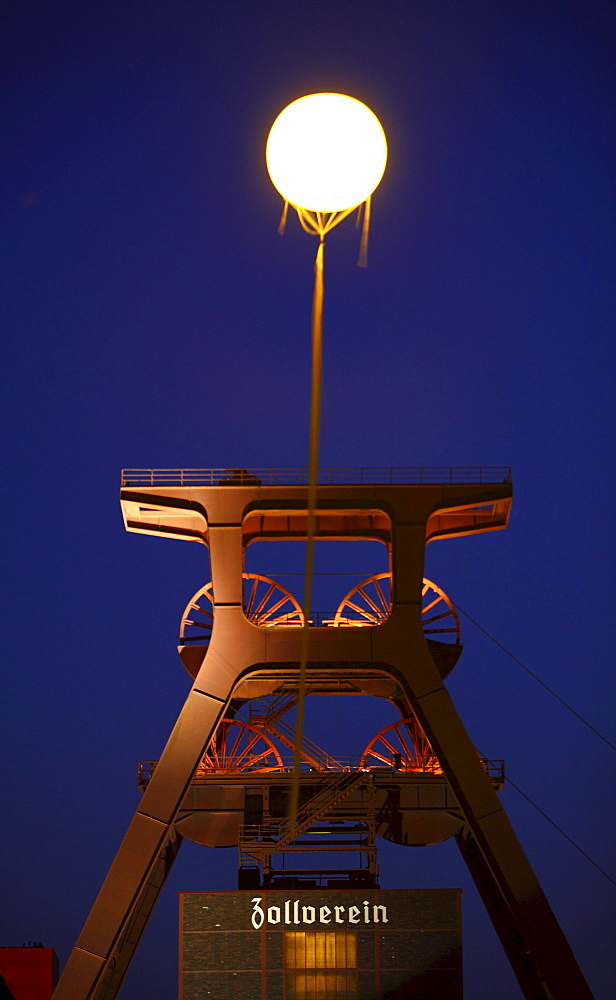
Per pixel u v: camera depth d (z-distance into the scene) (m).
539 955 42.78
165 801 44.66
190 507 47.41
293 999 43.06
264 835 48.66
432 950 43.66
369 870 47.28
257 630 46.47
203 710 45.59
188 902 44.09
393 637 46.56
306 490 47.56
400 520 47.47
